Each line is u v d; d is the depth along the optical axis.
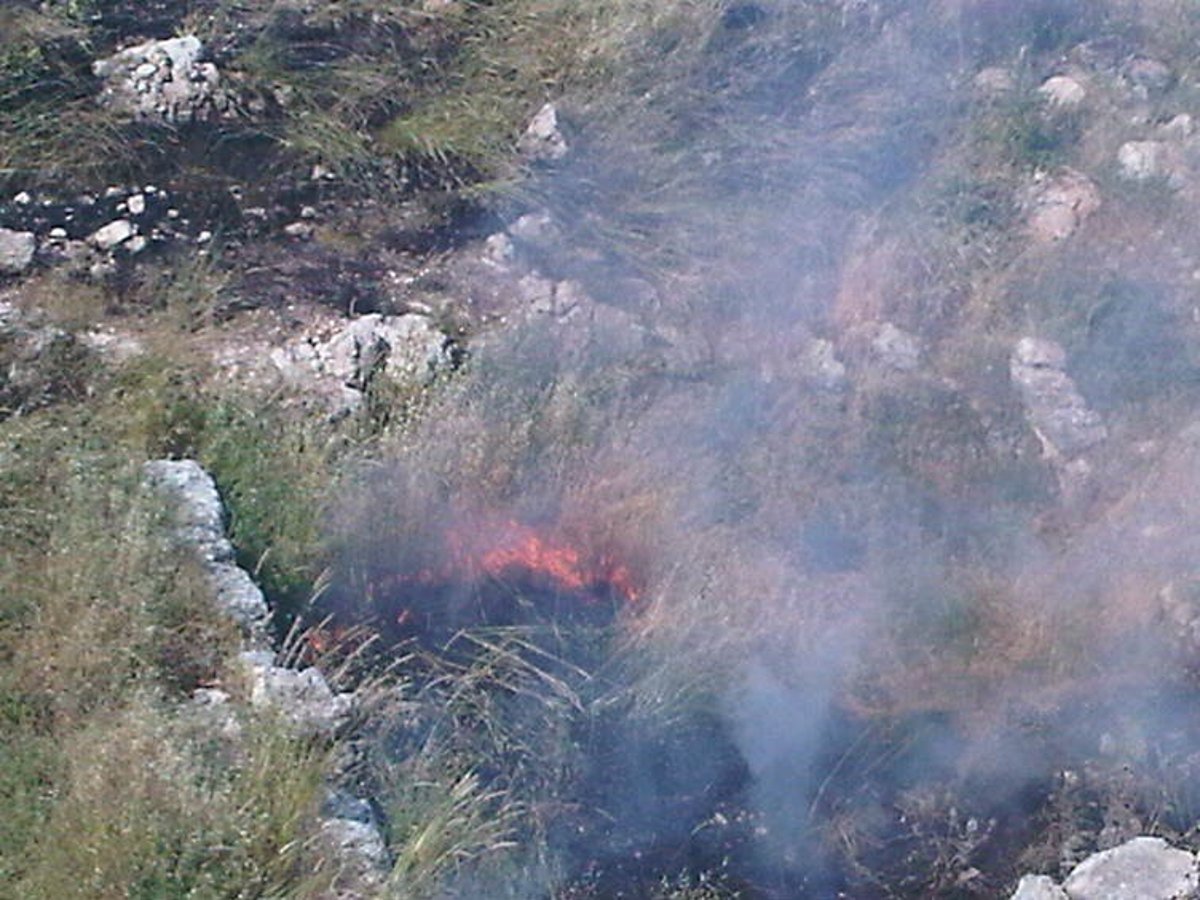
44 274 16.86
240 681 12.73
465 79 19.94
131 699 12.30
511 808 12.92
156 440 14.95
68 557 13.16
